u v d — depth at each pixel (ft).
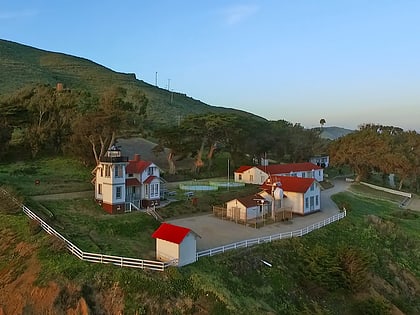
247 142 265.54
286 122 365.61
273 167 237.86
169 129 237.66
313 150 327.88
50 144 234.99
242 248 117.50
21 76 456.45
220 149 281.95
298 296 107.14
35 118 240.53
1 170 190.49
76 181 184.85
